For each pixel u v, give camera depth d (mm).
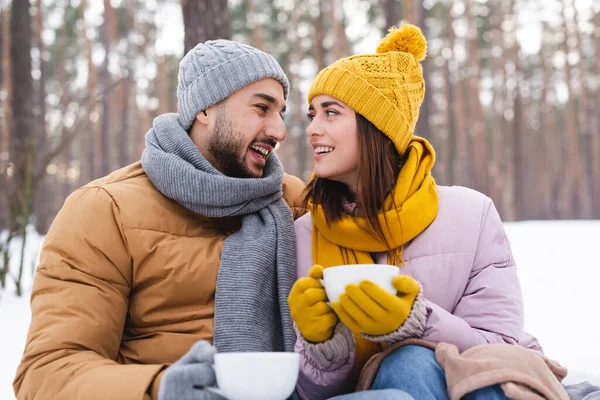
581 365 3221
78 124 7766
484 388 1479
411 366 1544
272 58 2328
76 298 1839
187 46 4809
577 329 4273
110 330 1884
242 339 1883
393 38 2217
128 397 1567
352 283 1450
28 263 6781
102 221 1960
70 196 2041
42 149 9820
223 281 1950
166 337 1940
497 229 2023
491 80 29234
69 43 24766
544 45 31656
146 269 1969
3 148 12367
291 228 2133
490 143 33156
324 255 2043
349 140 2070
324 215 2053
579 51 28672
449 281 1938
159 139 2189
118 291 1941
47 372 1698
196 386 1414
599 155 30328
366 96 2051
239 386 1285
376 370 1635
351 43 22156
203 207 2049
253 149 2283
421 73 2240
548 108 32812
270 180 2154
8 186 5793
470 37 25656
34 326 1803
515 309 1887
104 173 25719
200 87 2256
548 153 34469
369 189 2004
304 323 1562
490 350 1561
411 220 1960
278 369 1288
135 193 2047
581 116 30953
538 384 1449
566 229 13125
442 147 30188
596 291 5941
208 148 2285
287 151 28406
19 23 8812
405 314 1486
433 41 26141
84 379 1639
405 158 2172
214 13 4805
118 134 27422
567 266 7762
